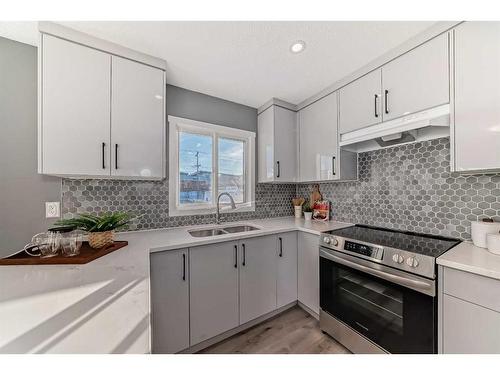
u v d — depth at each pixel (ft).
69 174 4.20
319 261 5.84
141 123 4.87
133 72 4.78
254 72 5.76
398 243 4.51
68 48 4.16
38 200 4.78
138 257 3.80
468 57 3.71
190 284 4.91
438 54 4.11
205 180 7.32
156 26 4.09
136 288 2.64
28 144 4.69
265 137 7.75
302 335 5.68
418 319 3.74
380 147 6.26
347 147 6.49
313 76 5.98
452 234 4.81
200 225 6.93
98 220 4.25
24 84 4.66
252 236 5.87
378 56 5.08
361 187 6.80
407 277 3.87
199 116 6.98
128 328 1.91
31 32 4.33
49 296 2.42
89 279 2.89
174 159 6.56
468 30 3.72
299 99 7.48
